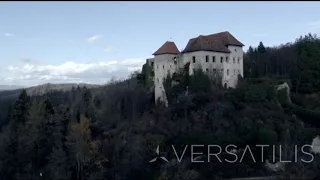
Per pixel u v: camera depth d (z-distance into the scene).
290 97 100.50
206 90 95.44
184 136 78.12
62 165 78.56
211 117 84.69
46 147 85.00
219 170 73.44
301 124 88.44
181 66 102.31
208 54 98.94
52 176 77.12
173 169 73.62
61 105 105.62
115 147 81.25
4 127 110.44
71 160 79.56
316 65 105.00
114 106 111.44
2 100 159.00
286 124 84.06
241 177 73.12
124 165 76.75
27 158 83.56
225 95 93.44
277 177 71.00
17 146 86.94
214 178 72.25
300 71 106.00
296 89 104.88
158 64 103.88
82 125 83.50
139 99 107.06
